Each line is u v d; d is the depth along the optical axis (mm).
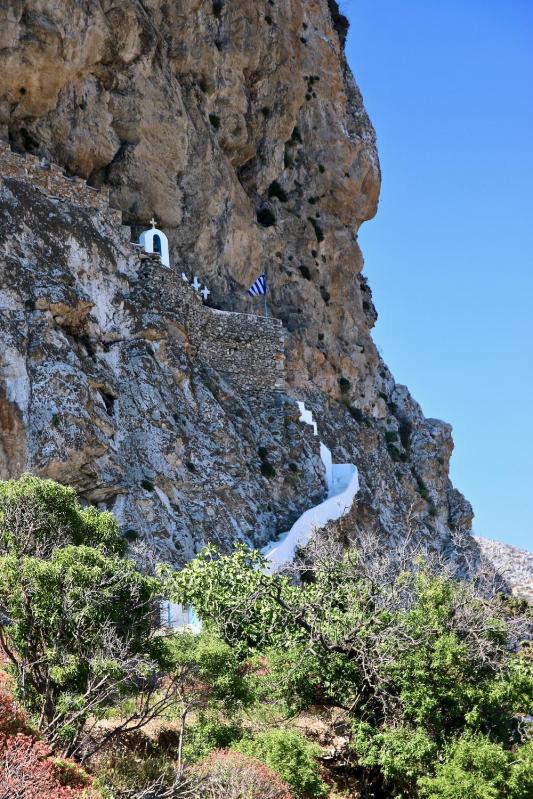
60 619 18031
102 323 35906
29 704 17984
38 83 38688
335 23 69562
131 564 19891
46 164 36844
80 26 39656
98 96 41656
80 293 34125
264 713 22141
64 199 37188
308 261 57000
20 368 30406
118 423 33938
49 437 29906
